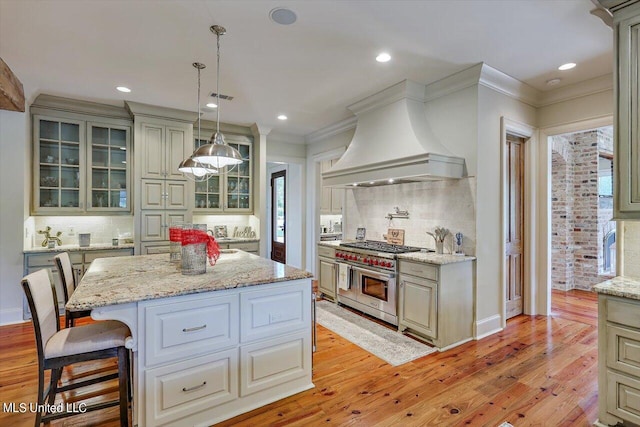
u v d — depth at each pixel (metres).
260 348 2.23
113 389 2.44
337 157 5.59
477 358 2.95
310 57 3.05
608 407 2.00
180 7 2.30
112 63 3.18
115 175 4.61
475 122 3.33
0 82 3.06
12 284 3.78
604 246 5.47
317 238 6.11
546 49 2.91
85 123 4.38
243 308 2.17
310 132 5.97
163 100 4.22
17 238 3.80
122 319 1.80
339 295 4.52
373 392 2.41
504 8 2.32
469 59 3.10
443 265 3.11
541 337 3.41
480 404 2.27
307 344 2.45
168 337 1.92
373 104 4.07
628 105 1.98
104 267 2.69
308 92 3.93
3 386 2.46
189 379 1.98
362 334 3.50
